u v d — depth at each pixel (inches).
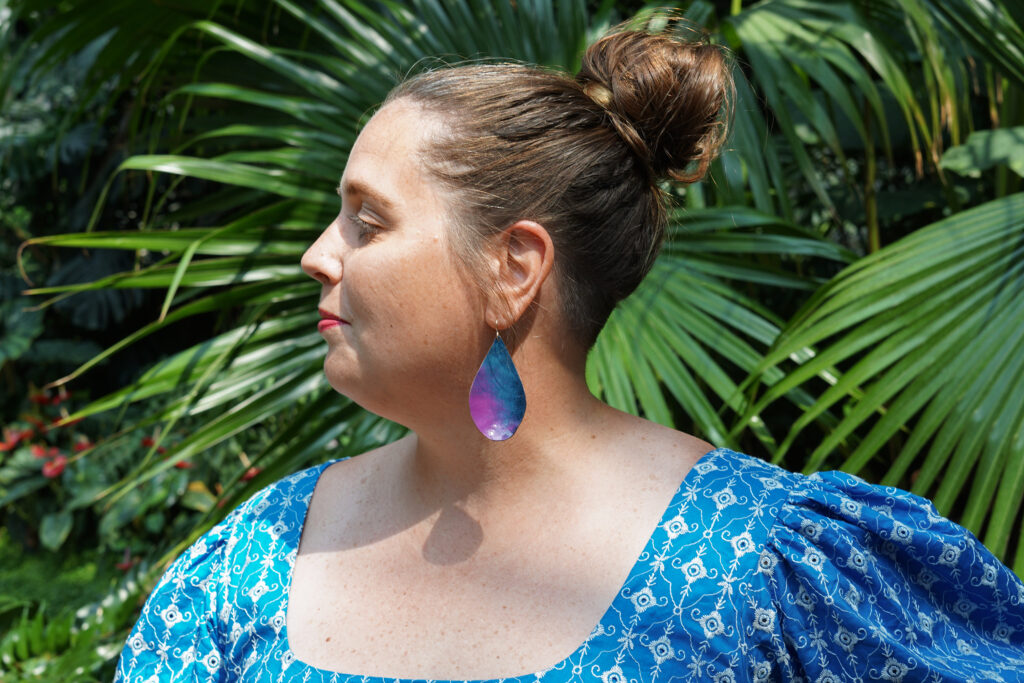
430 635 26.1
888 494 27.0
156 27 84.8
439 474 28.3
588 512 26.6
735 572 25.1
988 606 27.0
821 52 64.4
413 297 26.1
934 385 50.9
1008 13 62.3
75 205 207.8
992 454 48.1
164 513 167.8
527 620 25.4
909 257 54.7
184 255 57.6
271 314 69.4
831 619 25.0
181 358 62.7
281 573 29.2
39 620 100.0
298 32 84.1
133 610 106.0
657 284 61.6
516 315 26.4
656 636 24.7
